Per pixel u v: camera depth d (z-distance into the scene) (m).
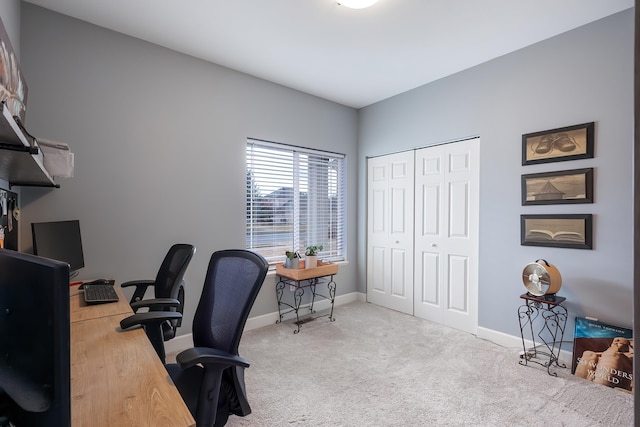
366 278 4.21
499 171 2.86
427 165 3.49
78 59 2.27
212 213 2.94
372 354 2.64
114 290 1.99
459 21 2.31
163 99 2.65
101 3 2.10
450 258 3.27
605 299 2.28
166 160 2.67
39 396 0.54
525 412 1.87
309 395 2.04
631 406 1.93
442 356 2.60
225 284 1.46
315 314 3.70
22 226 2.08
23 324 0.58
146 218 2.58
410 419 1.81
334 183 4.12
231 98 3.06
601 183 2.29
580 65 2.39
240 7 2.13
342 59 2.88
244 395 1.29
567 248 2.45
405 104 3.67
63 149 1.79
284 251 3.58
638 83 0.42
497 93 2.86
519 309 2.72
